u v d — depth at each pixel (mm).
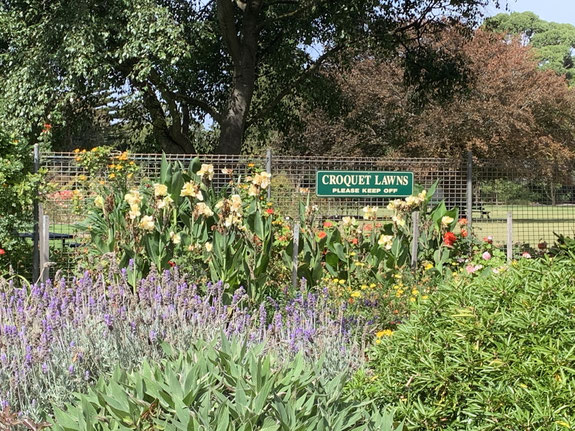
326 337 5023
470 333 3219
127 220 6941
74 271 8008
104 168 9789
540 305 3193
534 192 12172
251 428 2232
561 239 4980
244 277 6918
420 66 19406
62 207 9359
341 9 17188
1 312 4688
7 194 8852
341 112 21969
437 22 20297
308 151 29812
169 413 2389
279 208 10617
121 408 2396
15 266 9141
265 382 2400
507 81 29875
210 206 7477
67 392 3643
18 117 15688
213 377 2521
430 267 8602
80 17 15070
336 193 11055
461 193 11898
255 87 21938
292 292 7141
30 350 3869
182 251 7094
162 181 7578
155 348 4062
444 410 3119
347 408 2615
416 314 3705
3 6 16688
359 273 8305
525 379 2955
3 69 17000
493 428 2879
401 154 28641
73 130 17906
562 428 2691
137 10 14898
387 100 27938
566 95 32500
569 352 2914
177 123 19078
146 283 4984
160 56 14719
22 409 3496
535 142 29812
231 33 17672
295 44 19922
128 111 19297
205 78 20578
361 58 28516
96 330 4297
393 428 2961
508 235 10016
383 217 10359
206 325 4738
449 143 27797
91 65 14891
